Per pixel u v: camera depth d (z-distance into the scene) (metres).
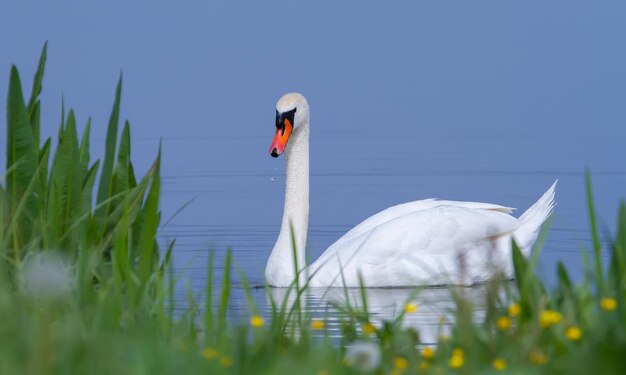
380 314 15.28
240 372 8.25
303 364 8.28
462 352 8.56
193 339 9.74
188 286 11.99
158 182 11.65
